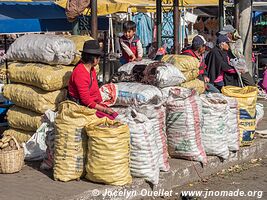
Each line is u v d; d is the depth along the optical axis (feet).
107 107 22.52
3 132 27.89
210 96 26.27
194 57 29.37
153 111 22.16
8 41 47.21
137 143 21.07
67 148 20.89
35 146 24.09
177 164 23.98
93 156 20.40
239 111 27.81
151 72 24.97
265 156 30.04
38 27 30.91
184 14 67.00
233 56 33.68
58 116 21.11
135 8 60.80
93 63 22.41
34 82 23.86
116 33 60.44
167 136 24.64
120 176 20.39
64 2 39.22
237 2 41.55
